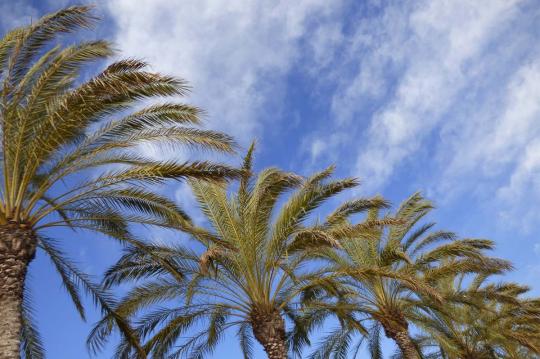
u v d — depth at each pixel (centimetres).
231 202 1384
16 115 991
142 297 1333
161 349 1389
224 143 1012
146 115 1035
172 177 984
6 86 947
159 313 1383
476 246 1587
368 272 1289
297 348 1662
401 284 1652
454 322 2131
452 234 1809
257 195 1317
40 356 1205
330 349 1823
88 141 1030
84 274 1221
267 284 1354
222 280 1364
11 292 909
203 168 980
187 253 1342
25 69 1015
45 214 1020
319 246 1227
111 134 1036
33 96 959
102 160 1053
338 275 1315
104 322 1290
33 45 1001
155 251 1306
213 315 1468
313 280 1348
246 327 1656
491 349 2198
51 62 998
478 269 1535
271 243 1301
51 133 964
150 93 980
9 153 992
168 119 1046
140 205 1112
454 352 1938
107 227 1188
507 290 2134
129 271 1334
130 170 991
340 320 1612
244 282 1355
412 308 1936
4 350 858
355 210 1323
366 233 1237
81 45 997
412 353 1611
